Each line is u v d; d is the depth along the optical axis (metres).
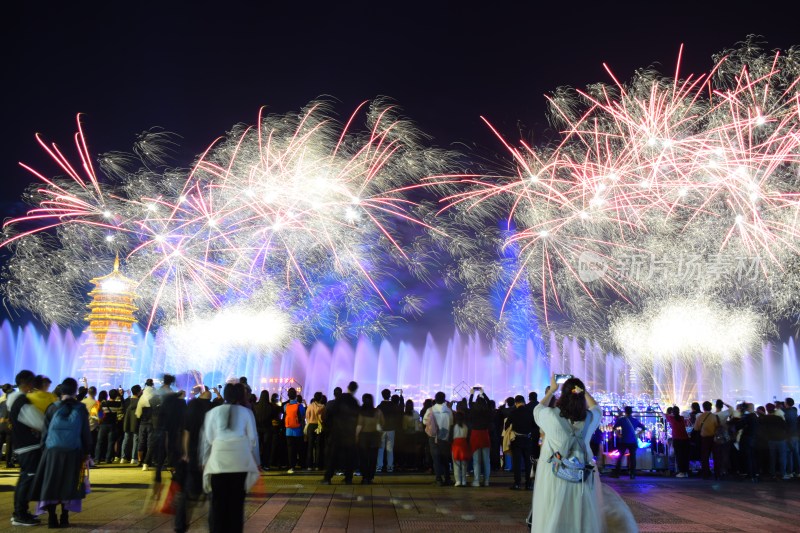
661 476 21.89
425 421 19.06
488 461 18.48
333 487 17.97
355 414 18.89
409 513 13.83
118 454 24.39
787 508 14.91
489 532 11.91
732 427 21.25
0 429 18.62
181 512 10.68
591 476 8.72
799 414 25.33
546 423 8.88
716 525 12.81
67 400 12.02
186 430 10.90
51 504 11.85
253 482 9.95
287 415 21.20
